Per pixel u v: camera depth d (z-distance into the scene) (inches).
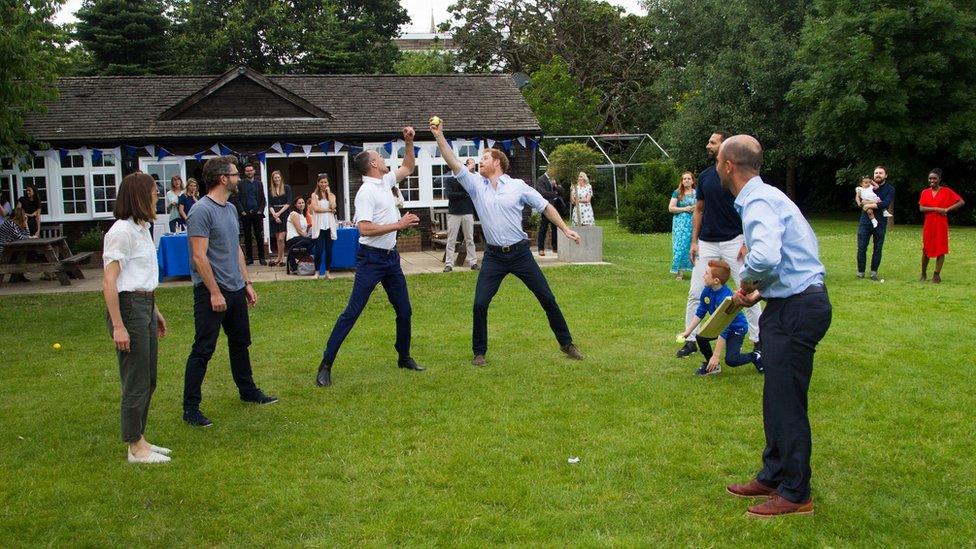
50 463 191.9
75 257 549.0
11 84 508.1
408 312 274.7
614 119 1568.7
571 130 1365.7
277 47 1385.3
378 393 247.3
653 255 655.8
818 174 1312.7
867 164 1051.9
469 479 175.3
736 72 1230.3
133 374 188.1
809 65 1068.5
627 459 185.5
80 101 729.0
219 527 154.1
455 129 740.7
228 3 1454.2
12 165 669.3
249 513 160.2
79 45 1155.9
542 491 167.6
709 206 266.8
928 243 475.8
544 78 1401.3
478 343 283.1
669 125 1321.4
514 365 279.6
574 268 539.5
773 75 1151.6
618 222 1019.9
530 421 215.0
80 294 476.7
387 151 738.8
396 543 146.6
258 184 606.5
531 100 1368.1
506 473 178.1
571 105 1375.5
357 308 261.7
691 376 258.8
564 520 153.8
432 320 375.9
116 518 159.3
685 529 149.6
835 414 215.5
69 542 148.9
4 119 528.7
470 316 384.5
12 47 496.4
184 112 716.0
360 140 728.3
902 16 941.8
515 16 1594.5
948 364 267.4
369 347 315.0
